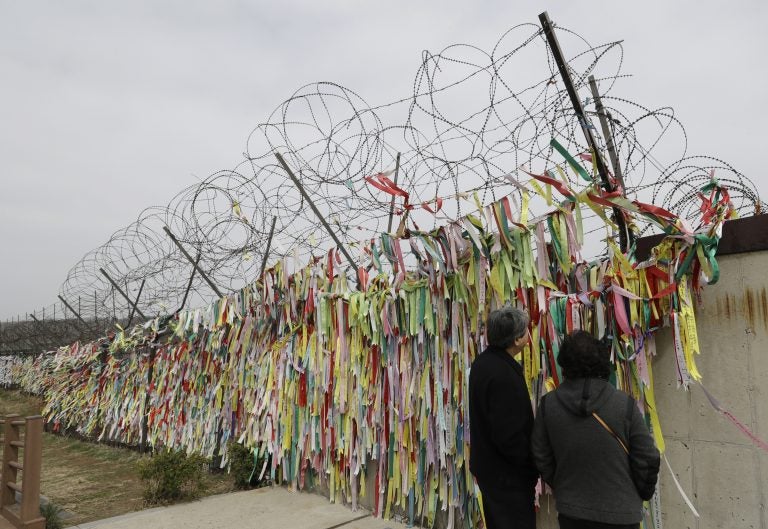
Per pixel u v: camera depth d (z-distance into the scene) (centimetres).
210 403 617
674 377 250
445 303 350
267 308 536
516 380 238
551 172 276
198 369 652
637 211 243
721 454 235
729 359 236
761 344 227
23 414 1188
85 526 421
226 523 411
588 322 271
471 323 330
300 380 486
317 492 472
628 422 204
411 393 370
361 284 419
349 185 411
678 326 234
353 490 423
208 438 611
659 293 240
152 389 752
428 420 356
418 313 368
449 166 342
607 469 202
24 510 413
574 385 218
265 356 535
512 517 232
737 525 229
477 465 245
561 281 293
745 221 232
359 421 421
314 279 470
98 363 923
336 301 452
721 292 240
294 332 499
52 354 1183
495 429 232
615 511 198
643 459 200
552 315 283
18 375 1542
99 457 762
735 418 232
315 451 463
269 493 487
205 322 618
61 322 1300
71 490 568
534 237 297
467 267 331
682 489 246
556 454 216
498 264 312
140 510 462
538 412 228
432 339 360
